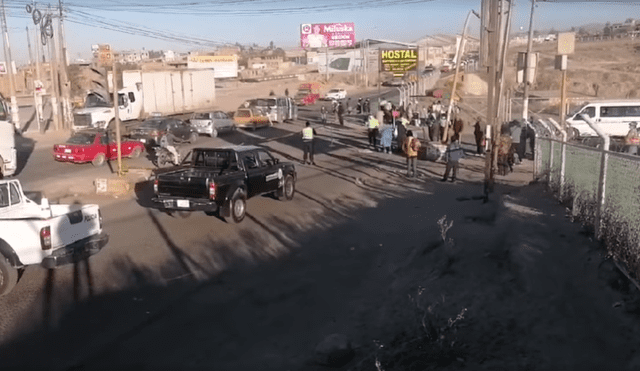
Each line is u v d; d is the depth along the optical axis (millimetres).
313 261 10031
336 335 6438
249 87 86062
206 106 41312
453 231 10508
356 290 8406
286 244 11188
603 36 122125
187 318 7523
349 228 12328
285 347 6586
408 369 5715
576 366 5359
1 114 19172
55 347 6664
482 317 6637
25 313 7711
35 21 32469
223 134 33844
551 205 12141
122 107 32625
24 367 6160
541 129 22078
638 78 64500
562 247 8570
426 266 8898
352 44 98812
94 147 21453
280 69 124562
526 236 9273
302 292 8430
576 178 10930
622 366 5238
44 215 8844
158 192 12727
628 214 7391
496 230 10078
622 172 7777
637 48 94812
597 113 29344
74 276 9289
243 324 7297
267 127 38312
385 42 88312
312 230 12258
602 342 5703
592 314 6312
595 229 8859
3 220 8141
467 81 59406
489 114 14703
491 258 8438
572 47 20688
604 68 75750
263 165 14266
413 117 34500
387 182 18469
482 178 18797
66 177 19141
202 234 11953
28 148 26891
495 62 14594
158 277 9242
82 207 9555
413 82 47625
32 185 17641
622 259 7504
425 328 6586
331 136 33031
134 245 11109
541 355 5648
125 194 16031
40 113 36562
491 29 14516
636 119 29141
